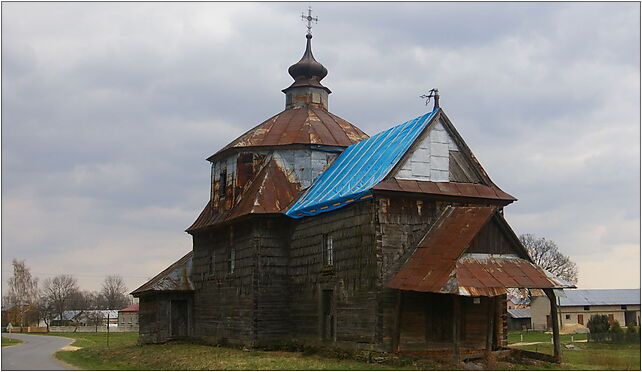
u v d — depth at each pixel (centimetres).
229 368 2530
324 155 3597
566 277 9769
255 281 3266
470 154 2984
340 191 3005
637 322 9012
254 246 3303
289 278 3325
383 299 2647
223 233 3700
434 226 2792
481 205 2947
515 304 10019
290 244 3350
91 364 3095
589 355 3369
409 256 2708
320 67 4166
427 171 2875
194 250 4084
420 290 2442
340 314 2884
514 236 2573
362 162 3161
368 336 2675
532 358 2731
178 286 3969
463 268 2420
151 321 3997
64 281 16100
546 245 9862
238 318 3400
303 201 3288
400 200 2769
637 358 3197
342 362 2659
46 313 13350
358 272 2778
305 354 3009
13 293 12000
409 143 2867
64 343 5531
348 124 3956
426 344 2703
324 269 3033
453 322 2530
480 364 2553
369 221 2742
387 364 2536
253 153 3647
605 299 9000
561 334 7644
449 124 2966
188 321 4000
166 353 3309
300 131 3659
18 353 4016
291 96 4138
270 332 3253
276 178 3491
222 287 3631
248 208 3338
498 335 2925
